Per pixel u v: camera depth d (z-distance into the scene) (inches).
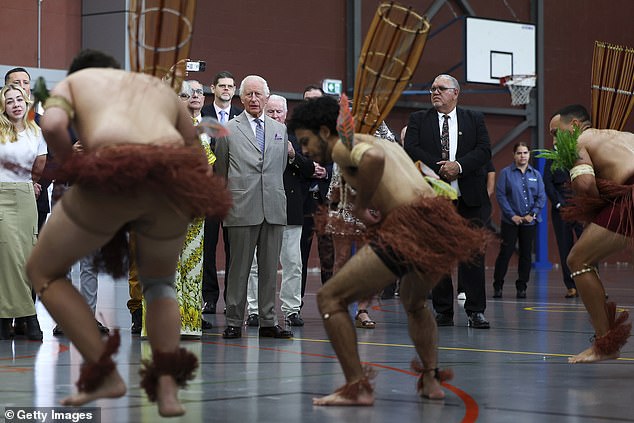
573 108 303.0
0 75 720.3
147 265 203.0
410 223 222.7
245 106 381.7
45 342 361.4
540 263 962.7
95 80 200.4
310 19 882.8
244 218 373.1
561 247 617.3
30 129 368.8
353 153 223.8
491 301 579.5
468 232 224.8
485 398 242.5
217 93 467.8
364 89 241.8
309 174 418.9
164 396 194.9
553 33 1005.8
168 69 218.4
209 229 477.1
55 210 196.7
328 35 892.6
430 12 935.0
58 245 194.7
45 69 729.6
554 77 1007.0
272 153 378.9
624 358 315.9
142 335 368.8
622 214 276.4
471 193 414.0
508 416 218.7
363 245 234.4
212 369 292.0
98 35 751.7
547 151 290.5
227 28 839.7
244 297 378.3
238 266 376.2
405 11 239.6
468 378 275.6
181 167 189.8
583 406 231.1
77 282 644.1
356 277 228.7
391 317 470.3
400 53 239.1
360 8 900.0
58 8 756.0
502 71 949.8
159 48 216.7
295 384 264.2
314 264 865.5
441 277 232.7
